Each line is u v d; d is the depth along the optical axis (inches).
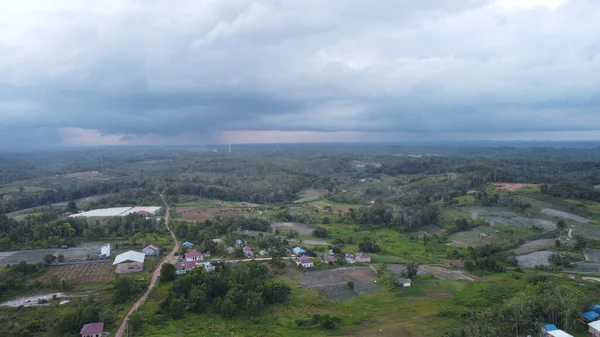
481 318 3166.8
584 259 4958.2
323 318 3117.6
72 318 2901.1
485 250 5064.0
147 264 4436.5
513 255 5078.7
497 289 3752.5
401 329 3006.9
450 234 6205.7
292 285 3946.9
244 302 3336.6
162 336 2837.1
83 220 6072.8
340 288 3887.8
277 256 4658.0
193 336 2861.7
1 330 2878.9
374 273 4325.8
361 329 3041.3
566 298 3065.9
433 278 4197.8
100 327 2839.6
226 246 5118.1
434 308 3427.7
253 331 2979.8
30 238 5408.5
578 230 6018.7
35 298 3543.3
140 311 3191.4
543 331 2861.7
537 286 3459.6
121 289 3508.9
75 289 3732.8
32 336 2802.7
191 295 3319.4
